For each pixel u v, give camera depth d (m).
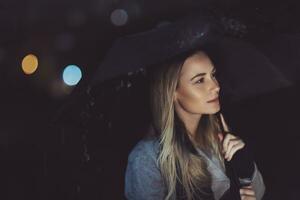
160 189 2.61
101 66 2.54
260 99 5.10
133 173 2.63
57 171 5.77
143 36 2.52
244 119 4.99
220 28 2.56
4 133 8.32
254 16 2.76
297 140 5.01
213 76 2.67
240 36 2.75
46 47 11.20
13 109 9.30
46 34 11.66
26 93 9.76
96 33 11.28
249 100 5.05
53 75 10.21
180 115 2.69
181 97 2.65
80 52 10.86
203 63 2.62
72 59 10.75
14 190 6.46
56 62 10.62
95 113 2.74
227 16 2.65
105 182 3.92
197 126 2.75
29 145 7.66
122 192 3.89
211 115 2.78
